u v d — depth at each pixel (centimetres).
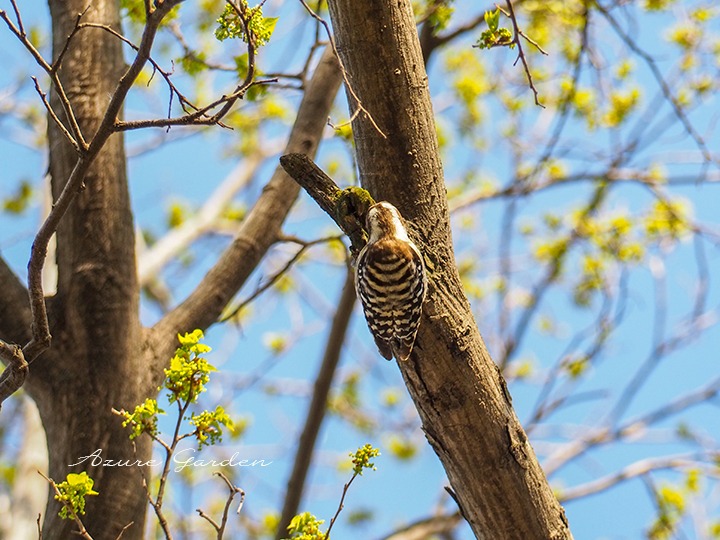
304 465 1534
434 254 877
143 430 764
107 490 1015
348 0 871
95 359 1054
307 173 959
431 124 899
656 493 1955
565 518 896
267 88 1296
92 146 747
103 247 1089
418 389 859
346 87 855
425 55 1580
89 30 1170
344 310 1534
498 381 866
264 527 2081
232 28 770
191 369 753
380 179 894
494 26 926
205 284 1189
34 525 1485
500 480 863
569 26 1992
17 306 1054
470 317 864
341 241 1280
